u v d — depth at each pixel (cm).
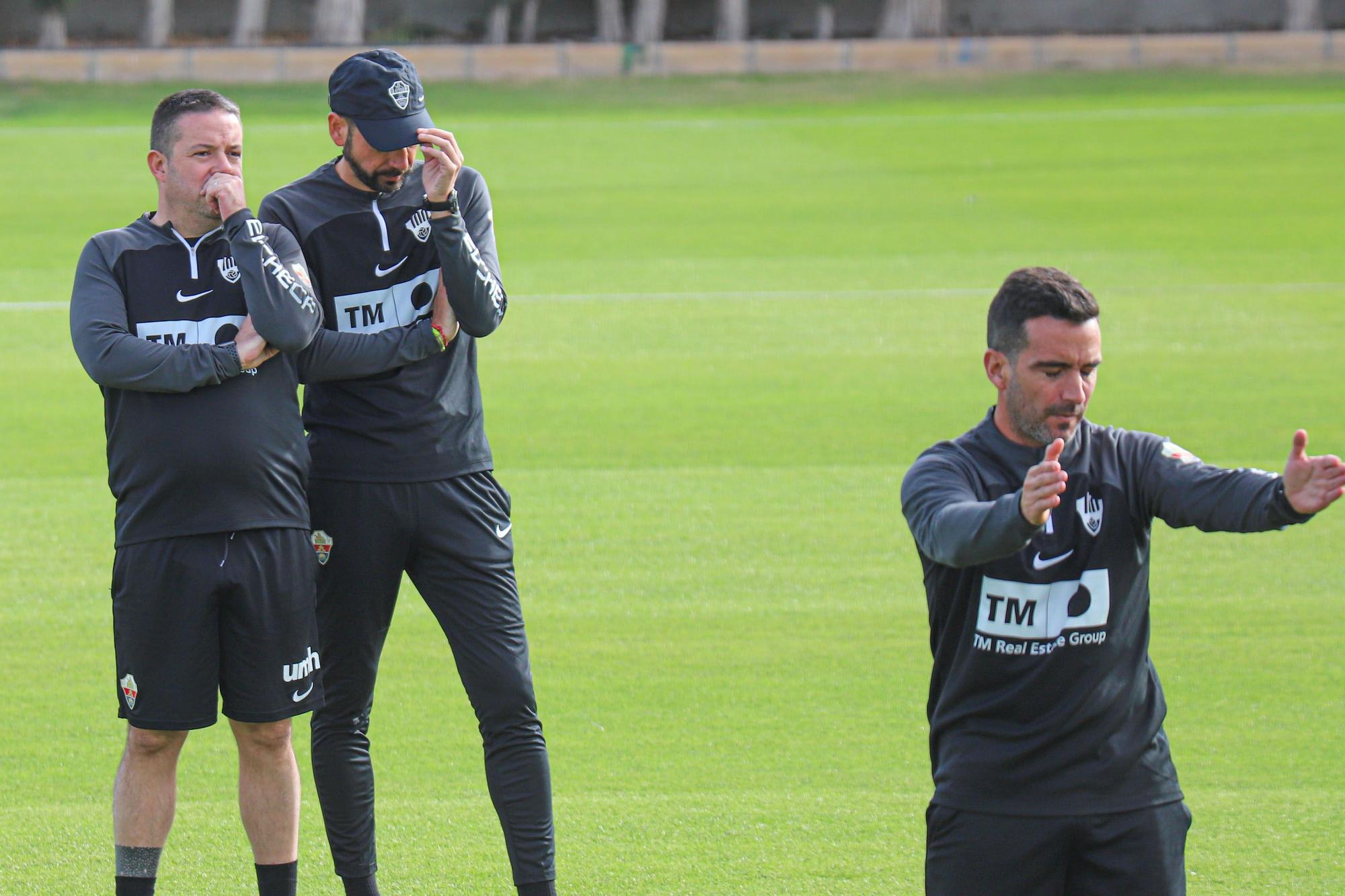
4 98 12419
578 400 3825
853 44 14738
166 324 1343
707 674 2108
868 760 1817
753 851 1575
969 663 1086
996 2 19512
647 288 5438
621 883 1505
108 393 1338
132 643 1335
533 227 6981
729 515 2870
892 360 4253
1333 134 9956
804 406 3731
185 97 1338
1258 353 4259
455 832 1645
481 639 1458
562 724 1934
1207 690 2019
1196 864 1527
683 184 8444
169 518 1316
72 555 2648
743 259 6072
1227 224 6769
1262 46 14700
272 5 19112
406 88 1382
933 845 1116
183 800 1730
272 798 1392
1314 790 1709
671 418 3631
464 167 1545
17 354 4378
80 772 1794
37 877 1523
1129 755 1073
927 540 1047
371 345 1408
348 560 1456
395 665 2167
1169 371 4050
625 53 14538
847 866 1540
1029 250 6206
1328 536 2692
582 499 2978
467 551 1458
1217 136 10044
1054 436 1073
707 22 19500
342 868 1491
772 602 2403
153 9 17588
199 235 1362
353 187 1467
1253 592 2414
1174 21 19338
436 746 1884
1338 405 3666
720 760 1820
